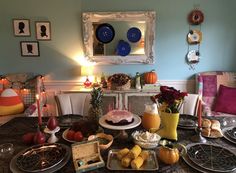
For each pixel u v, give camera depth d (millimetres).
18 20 3568
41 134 1449
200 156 1257
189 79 3783
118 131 1562
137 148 1238
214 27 3609
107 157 1271
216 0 3516
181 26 3605
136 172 1134
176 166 1188
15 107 3201
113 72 3756
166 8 3547
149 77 3566
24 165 1175
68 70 3752
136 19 3543
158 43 3668
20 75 3562
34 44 3658
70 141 1450
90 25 3562
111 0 3525
